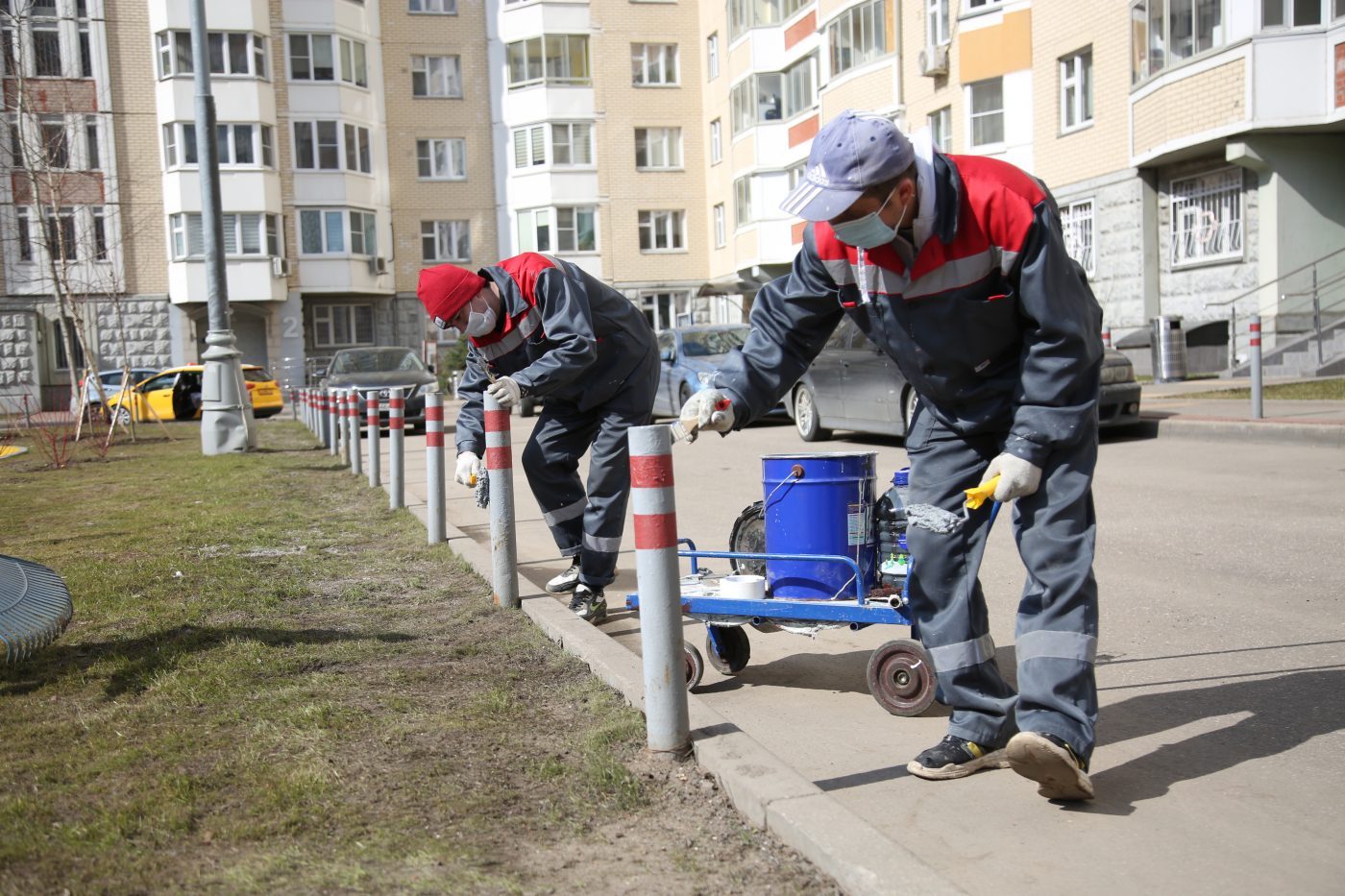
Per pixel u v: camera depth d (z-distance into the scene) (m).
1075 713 3.20
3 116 25.86
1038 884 2.89
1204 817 3.27
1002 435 3.52
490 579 6.55
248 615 5.75
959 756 3.62
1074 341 3.14
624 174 45.19
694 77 45.38
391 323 44.69
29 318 38.09
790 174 38.78
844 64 32.00
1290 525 7.71
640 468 3.62
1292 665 4.68
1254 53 18.75
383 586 6.54
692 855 3.01
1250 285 20.12
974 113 26.84
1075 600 3.25
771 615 4.54
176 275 40.00
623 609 6.30
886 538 4.61
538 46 44.41
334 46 42.06
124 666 4.73
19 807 3.23
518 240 45.38
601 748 3.71
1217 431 12.78
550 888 2.80
